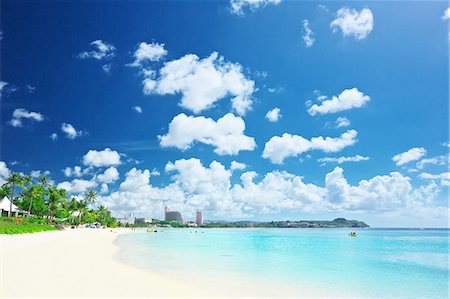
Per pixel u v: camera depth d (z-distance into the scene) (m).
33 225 81.00
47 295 14.20
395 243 78.00
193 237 108.94
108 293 15.30
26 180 107.06
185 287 18.17
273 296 17.61
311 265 32.28
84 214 162.38
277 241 83.06
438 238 111.06
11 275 18.22
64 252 33.03
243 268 28.11
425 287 22.23
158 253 40.84
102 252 36.97
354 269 30.50
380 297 18.89
